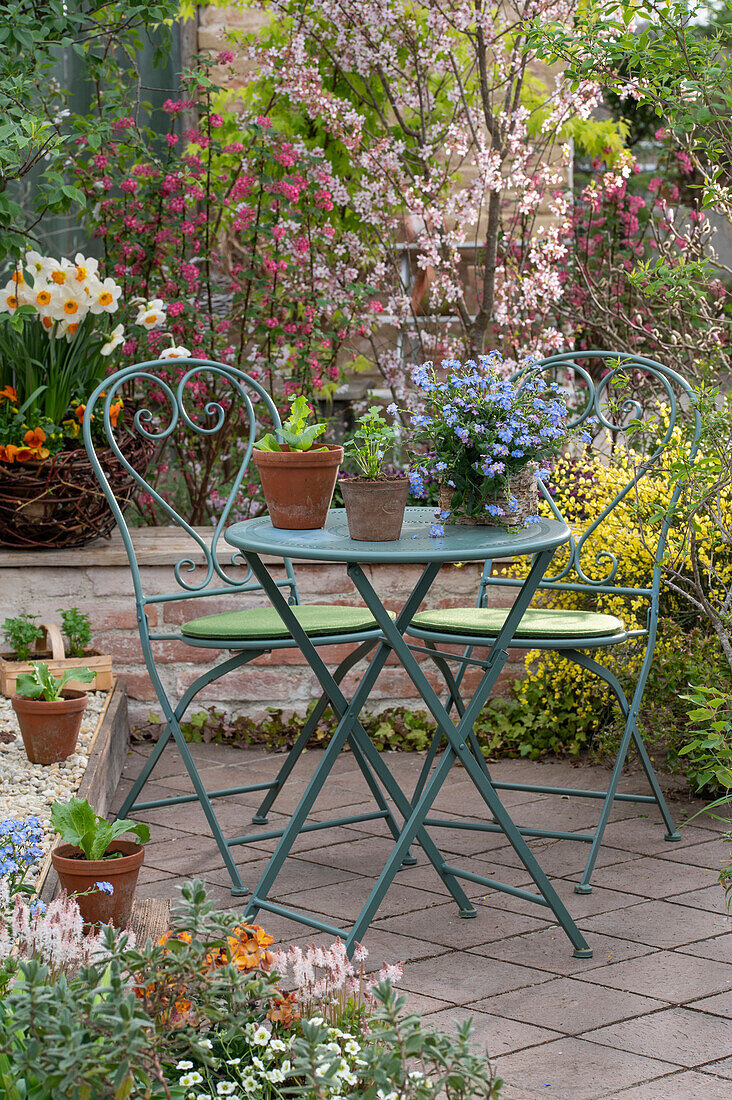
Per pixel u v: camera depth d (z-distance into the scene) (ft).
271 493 8.41
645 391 17.12
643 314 17.80
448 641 9.65
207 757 13.00
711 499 10.55
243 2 17.90
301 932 8.68
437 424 8.24
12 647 12.68
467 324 17.43
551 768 12.60
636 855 10.21
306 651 8.91
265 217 17.03
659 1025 7.24
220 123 16.58
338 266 17.66
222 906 9.08
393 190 17.21
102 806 10.66
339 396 20.07
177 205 16.42
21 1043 5.14
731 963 8.11
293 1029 6.02
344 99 18.08
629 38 9.82
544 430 8.43
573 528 12.32
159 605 13.34
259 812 10.97
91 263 13.25
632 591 10.30
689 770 11.35
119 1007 4.85
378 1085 5.14
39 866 8.27
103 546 13.65
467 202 16.78
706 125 10.57
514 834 8.27
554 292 16.69
